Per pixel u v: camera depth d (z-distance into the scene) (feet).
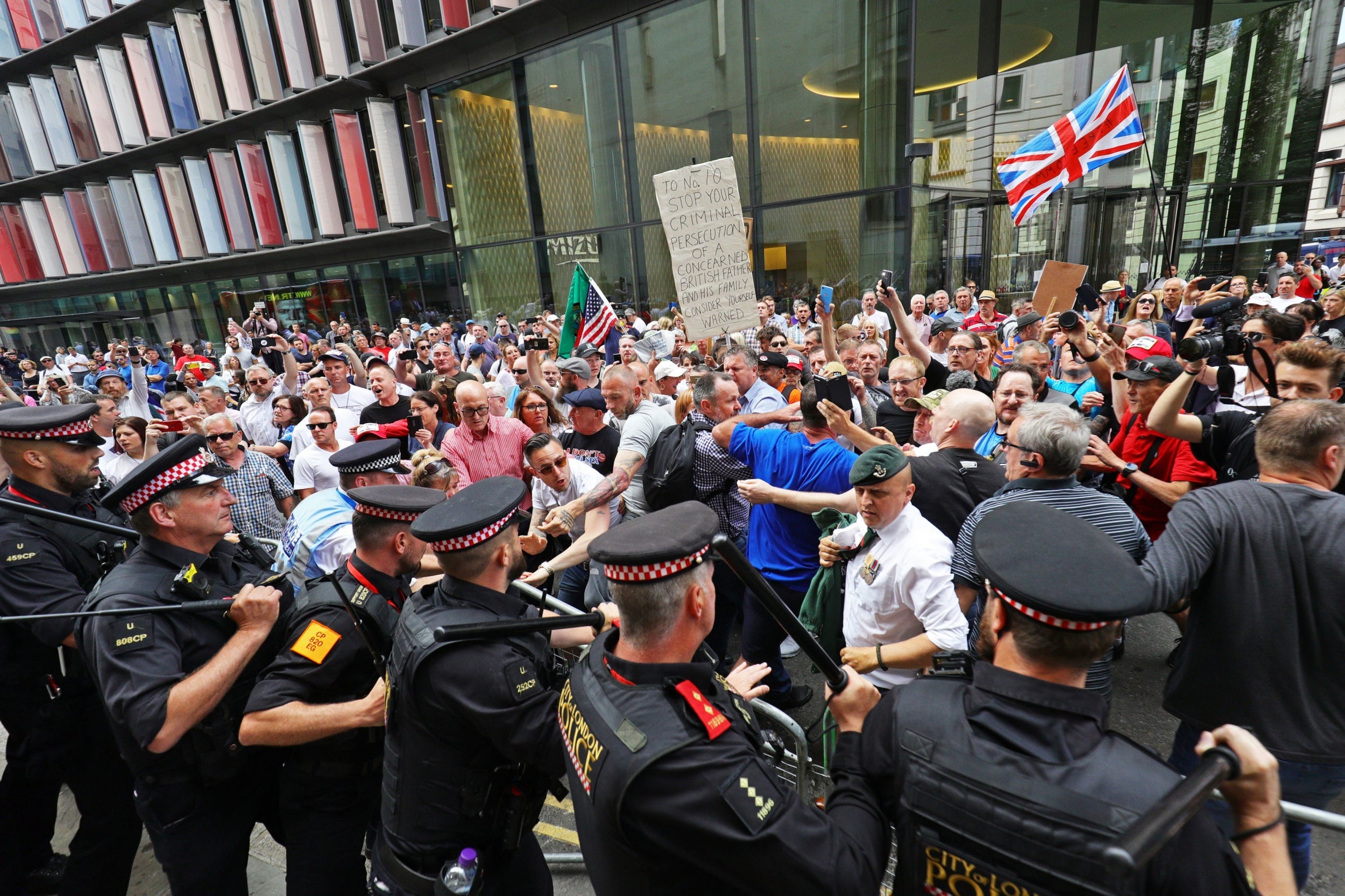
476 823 6.19
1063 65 47.62
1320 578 6.22
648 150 48.96
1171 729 11.63
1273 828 3.71
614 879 4.59
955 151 42.09
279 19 61.87
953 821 4.00
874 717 4.72
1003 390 13.08
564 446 16.21
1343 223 101.30
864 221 40.63
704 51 44.45
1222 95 54.65
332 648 6.71
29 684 8.45
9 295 100.68
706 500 12.99
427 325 57.31
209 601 6.69
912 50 36.42
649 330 32.94
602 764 4.43
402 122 62.34
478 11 52.80
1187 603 7.39
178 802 7.06
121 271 86.28
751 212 45.14
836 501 10.41
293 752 7.16
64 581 8.24
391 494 7.29
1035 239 49.14
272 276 76.28
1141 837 2.94
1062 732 3.87
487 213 59.72
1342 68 108.17
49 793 9.54
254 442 23.08
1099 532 4.39
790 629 4.86
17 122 84.84
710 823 4.11
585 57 49.98
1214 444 11.05
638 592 4.66
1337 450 6.54
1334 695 6.34
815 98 40.86
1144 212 54.95
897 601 8.43
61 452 8.65
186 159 74.90
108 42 75.00
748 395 17.04
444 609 6.20
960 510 10.05
